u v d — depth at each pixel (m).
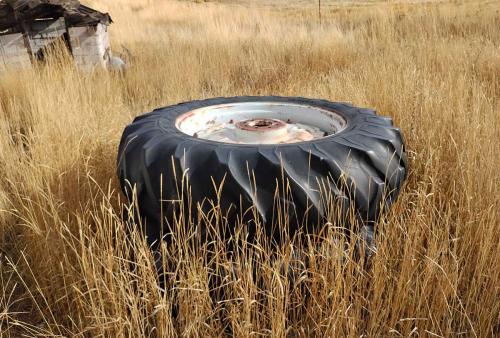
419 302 2.02
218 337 1.91
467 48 7.80
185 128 2.86
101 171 3.34
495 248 2.38
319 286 2.11
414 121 4.05
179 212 2.13
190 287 1.87
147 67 8.54
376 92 4.89
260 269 2.05
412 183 3.32
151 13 25.73
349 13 21.52
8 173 3.59
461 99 4.39
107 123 4.30
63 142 3.56
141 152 2.31
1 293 2.49
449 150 3.47
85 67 8.11
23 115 5.42
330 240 2.00
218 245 2.00
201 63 8.55
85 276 2.06
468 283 2.35
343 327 2.01
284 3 42.38
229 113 3.21
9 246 3.03
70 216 2.72
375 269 2.09
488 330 2.04
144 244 2.01
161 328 1.85
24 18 8.00
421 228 2.50
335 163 2.12
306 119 3.17
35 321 2.33
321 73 7.48
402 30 12.76
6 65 7.70
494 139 3.45
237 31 13.81
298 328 2.09
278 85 7.23
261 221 2.03
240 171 2.06
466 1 21.34
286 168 2.05
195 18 21.77
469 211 2.53
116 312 1.90
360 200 2.18
